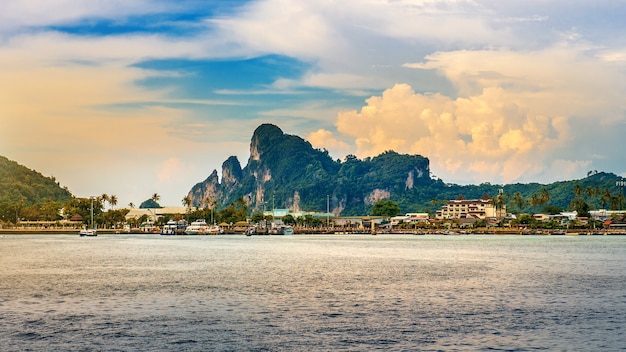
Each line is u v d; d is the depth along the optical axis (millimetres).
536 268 129625
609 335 62188
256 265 137250
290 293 89250
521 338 60938
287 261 149500
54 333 62375
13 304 79000
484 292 90750
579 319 69750
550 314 72750
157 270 124500
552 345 58531
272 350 56500
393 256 168750
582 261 150000
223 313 72938
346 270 124500
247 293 89062
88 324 66562
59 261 149500
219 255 173250
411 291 91625
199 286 97125
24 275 114000
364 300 82750
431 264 139875
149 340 59812
